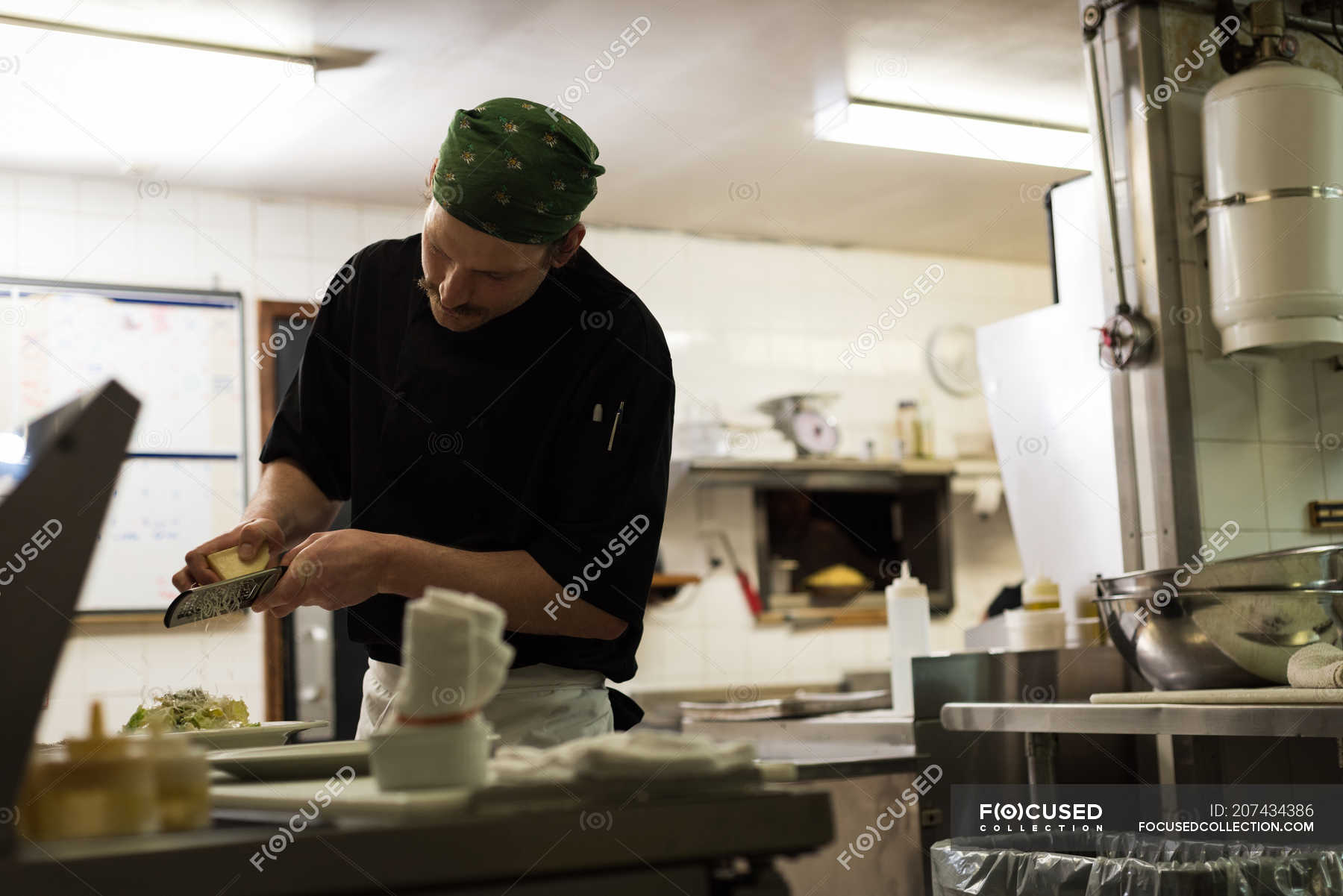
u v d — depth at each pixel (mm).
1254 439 2928
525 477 1723
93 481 794
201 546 1435
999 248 5969
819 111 4309
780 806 795
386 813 759
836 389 5773
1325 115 2684
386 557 1465
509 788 768
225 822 836
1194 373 2867
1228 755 2609
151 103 3961
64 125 4094
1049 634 3113
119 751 769
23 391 4371
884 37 3789
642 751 795
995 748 2748
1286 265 2654
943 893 1744
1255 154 2695
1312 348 2771
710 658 5422
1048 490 3555
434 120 4223
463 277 1577
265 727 1485
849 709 3205
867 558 5797
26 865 629
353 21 3562
